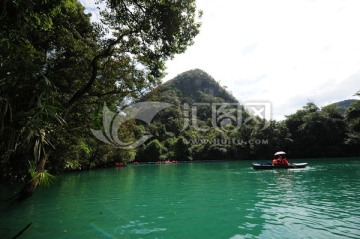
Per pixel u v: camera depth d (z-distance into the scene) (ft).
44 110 15.72
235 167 81.30
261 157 131.13
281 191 32.81
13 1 15.52
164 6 25.40
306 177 46.85
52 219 20.79
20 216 21.84
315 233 16.31
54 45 33.91
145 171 76.38
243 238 15.70
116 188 39.24
